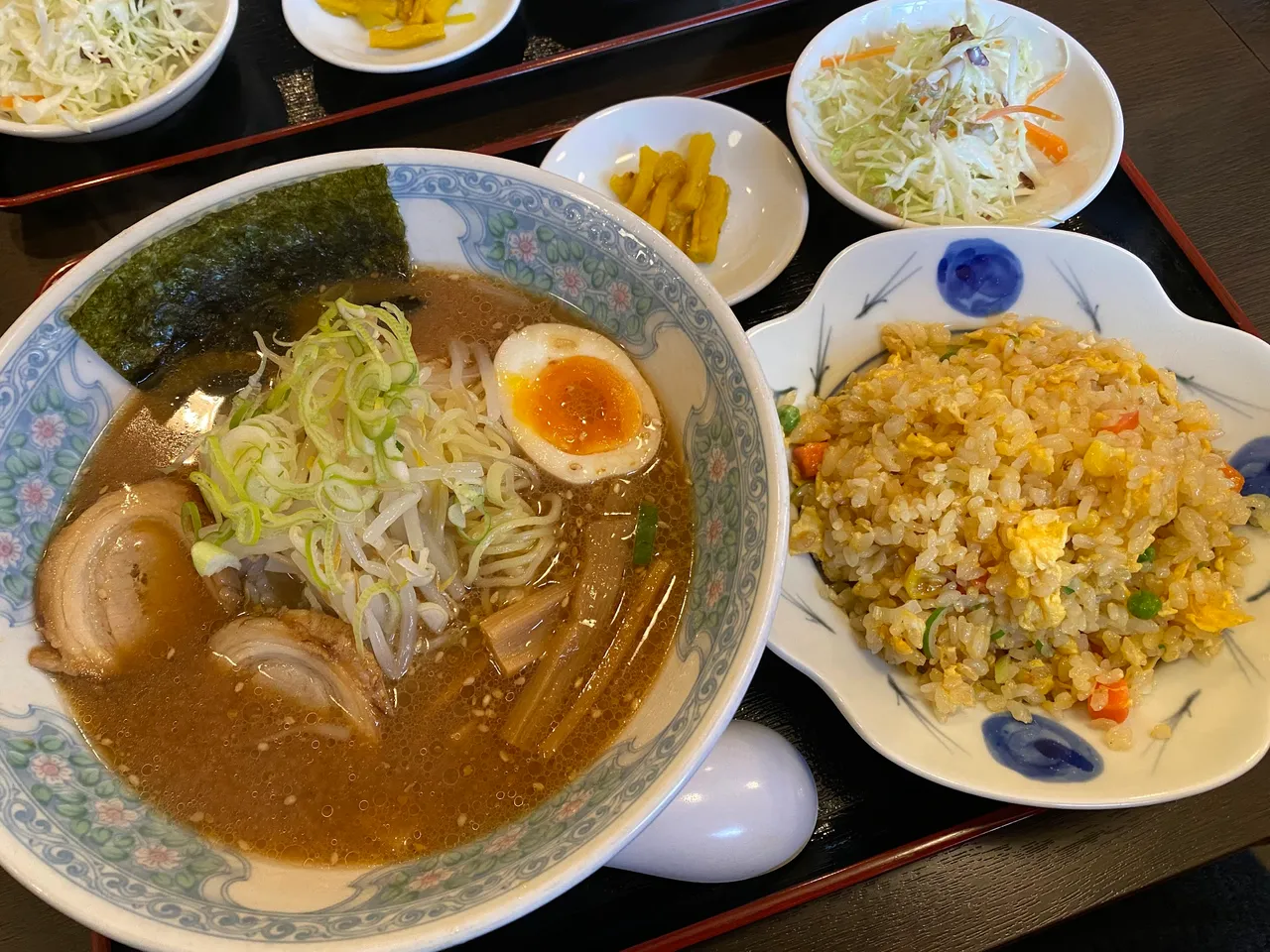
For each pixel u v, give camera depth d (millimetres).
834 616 285
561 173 357
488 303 279
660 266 247
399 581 242
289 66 380
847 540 284
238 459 239
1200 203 357
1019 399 290
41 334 237
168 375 265
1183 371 306
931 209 364
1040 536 265
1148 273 309
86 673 234
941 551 273
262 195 251
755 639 201
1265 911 327
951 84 363
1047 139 373
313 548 234
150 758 229
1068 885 248
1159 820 254
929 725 261
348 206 260
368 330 253
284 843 220
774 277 338
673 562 248
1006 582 271
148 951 186
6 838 195
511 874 195
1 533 235
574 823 204
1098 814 255
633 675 240
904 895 247
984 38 374
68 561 239
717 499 237
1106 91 359
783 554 210
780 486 215
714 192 361
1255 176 360
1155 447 277
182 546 250
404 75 379
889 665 278
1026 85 379
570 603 252
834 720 272
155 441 261
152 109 345
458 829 223
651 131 372
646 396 262
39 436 243
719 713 196
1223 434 296
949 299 321
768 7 384
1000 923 244
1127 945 323
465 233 271
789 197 358
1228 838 252
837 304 316
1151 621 274
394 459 239
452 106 370
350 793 228
